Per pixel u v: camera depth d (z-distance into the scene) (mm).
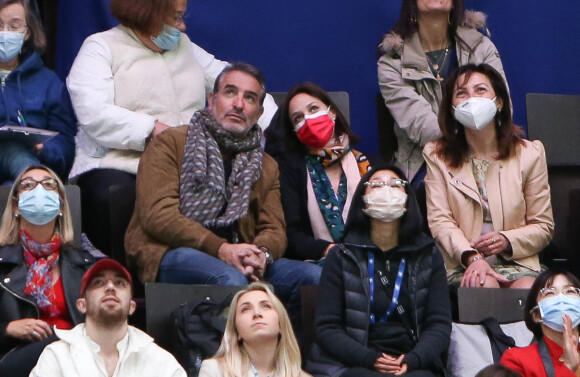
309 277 17766
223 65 21406
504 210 19062
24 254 16891
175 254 17547
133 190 18703
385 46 21562
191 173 18031
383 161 19938
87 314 15133
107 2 22109
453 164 19234
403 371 15945
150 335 16500
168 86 20156
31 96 19844
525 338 17156
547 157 21234
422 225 17031
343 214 19203
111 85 19797
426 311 16766
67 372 14812
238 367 15070
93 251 18016
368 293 16688
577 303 16203
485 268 18266
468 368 16688
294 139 19547
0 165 18641
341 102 20781
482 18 21891
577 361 15773
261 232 18344
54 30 22047
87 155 19703
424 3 21219
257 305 15211
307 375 15305
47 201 16781
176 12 20328
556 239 20172
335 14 23312
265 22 23141
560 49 23562
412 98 21031
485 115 18812
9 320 16500
